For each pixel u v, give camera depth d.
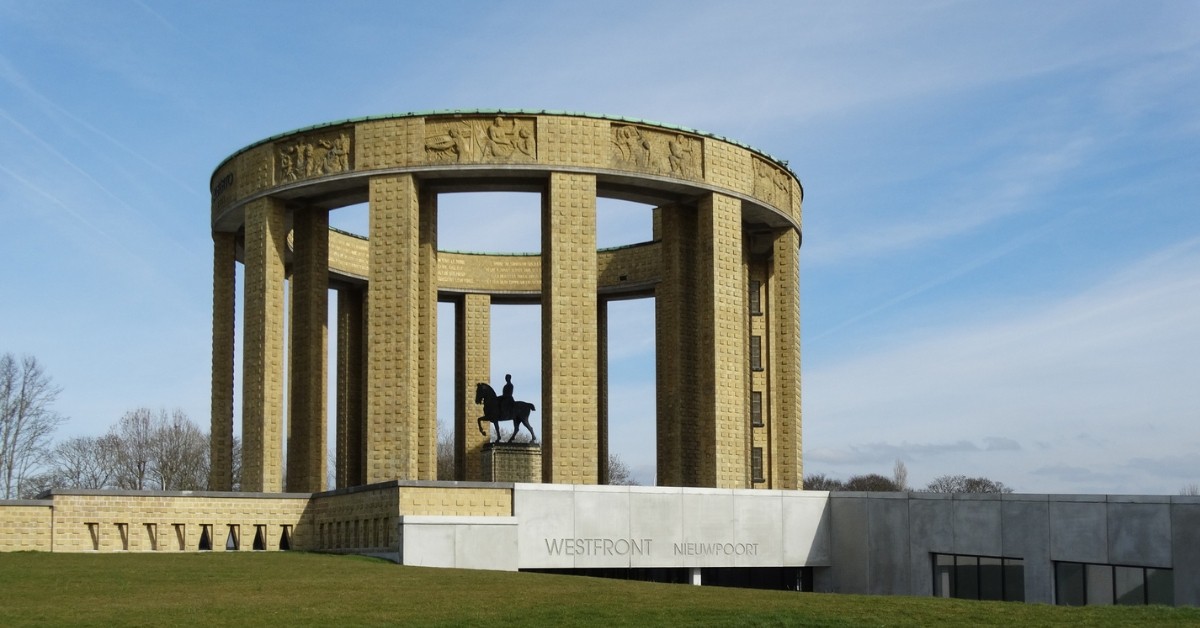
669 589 31.53
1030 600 42.78
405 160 51.16
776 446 58.78
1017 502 43.59
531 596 29.56
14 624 25.33
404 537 39.88
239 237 61.16
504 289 70.00
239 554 41.25
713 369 53.41
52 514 44.12
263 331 53.38
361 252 64.94
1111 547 40.34
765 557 49.44
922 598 29.86
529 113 51.38
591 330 50.75
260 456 52.50
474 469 67.94
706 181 54.22
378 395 50.06
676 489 47.66
